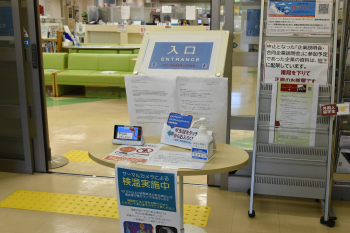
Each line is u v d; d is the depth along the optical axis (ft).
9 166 12.04
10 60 11.37
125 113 20.63
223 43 7.66
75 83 24.94
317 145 9.01
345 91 9.10
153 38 8.10
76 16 52.08
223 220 8.95
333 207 9.71
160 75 7.51
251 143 10.41
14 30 11.10
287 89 8.78
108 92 27.30
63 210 9.45
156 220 6.09
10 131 11.90
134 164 5.83
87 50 30.35
